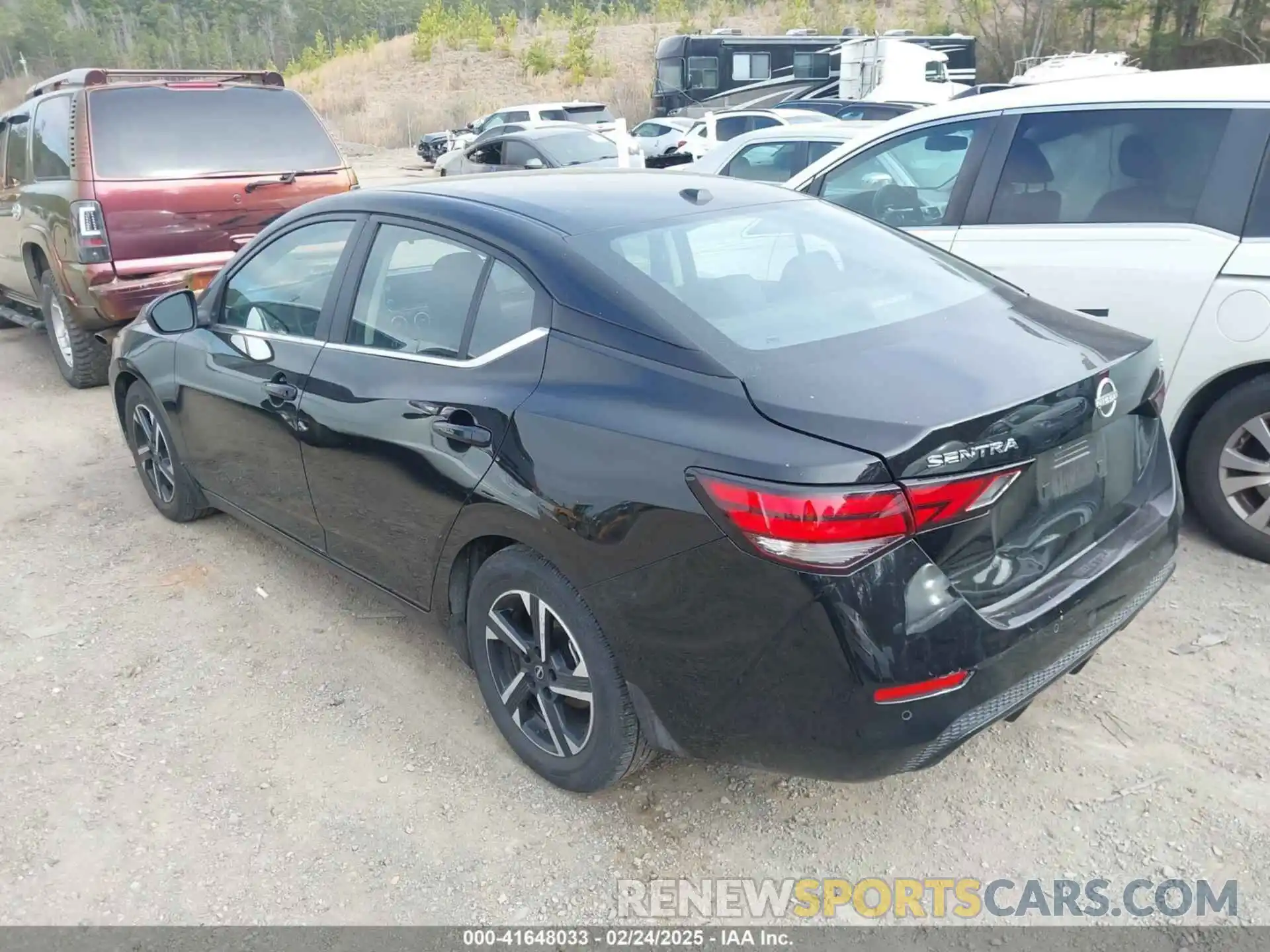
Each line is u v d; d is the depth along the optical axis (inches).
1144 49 1405.0
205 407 167.0
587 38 1940.2
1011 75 1512.1
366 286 137.3
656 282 111.6
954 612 92.7
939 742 94.2
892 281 124.5
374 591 144.1
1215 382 166.9
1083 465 108.6
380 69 2127.2
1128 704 132.9
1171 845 110.1
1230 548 169.2
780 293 116.2
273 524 162.6
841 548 88.6
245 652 153.3
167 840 115.0
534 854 112.3
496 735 132.7
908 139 203.3
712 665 98.7
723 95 941.8
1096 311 175.0
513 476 110.7
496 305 119.1
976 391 96.5
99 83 265.6
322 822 117.5
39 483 222.5
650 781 123.4
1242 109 165.0
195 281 267.6
